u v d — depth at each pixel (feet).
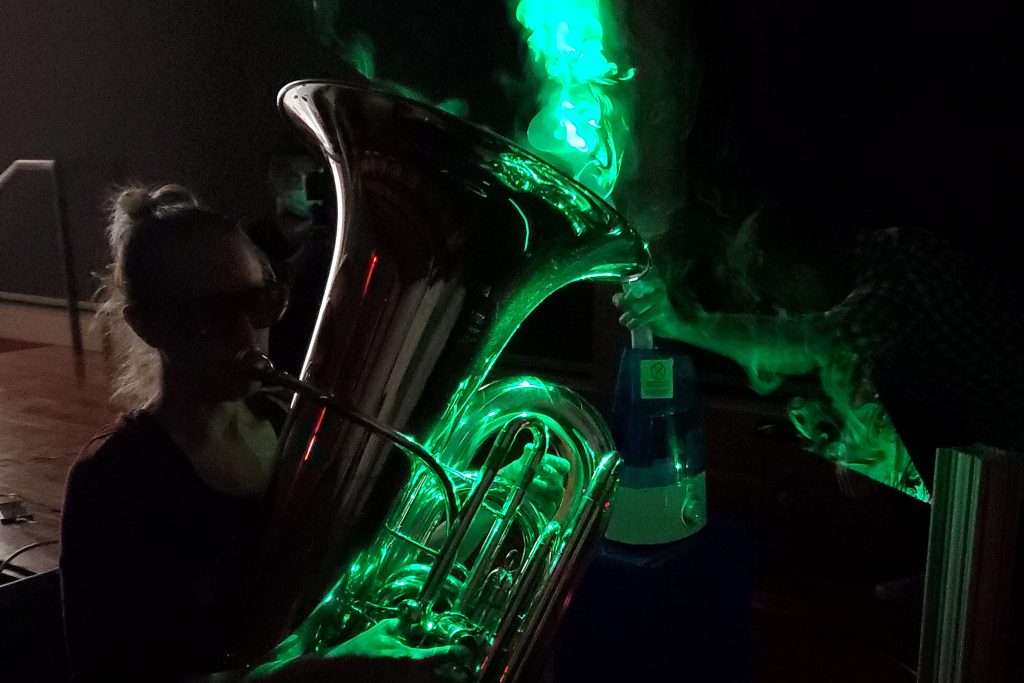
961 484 3.34
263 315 3.39
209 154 14.76
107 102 15.92
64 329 16.71
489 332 3.35
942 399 5.42
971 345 5.22
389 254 3.11
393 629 3.11
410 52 11.73
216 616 3.17
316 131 3.31
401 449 3.10
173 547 3.27
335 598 3.14
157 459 3.32
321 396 2.93
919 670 3.61
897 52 8.32
